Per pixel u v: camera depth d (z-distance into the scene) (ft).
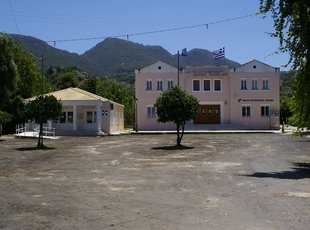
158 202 36.52
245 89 194.08
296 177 51.21
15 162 74.23
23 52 218.18
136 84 195.00
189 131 176.04
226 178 50.83
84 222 29.84
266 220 29.73
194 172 57.06
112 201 37.22
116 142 121.39
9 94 147.84
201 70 194.90
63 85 298.76
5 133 169.89
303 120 62.03
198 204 35.45
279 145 104.88
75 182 49.44
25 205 35.91
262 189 42.60
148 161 72.90
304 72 57.88
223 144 109.81
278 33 57.47
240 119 193.88
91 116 173.17
